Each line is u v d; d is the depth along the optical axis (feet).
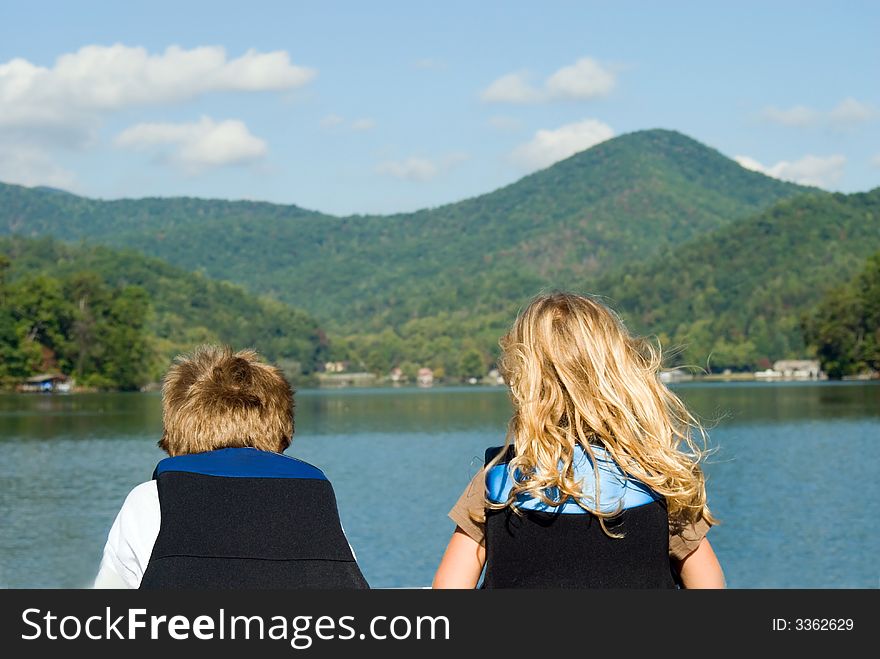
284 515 10.75
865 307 432.66
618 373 9.64
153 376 452.35
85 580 57.67
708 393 363.56
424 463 136.77
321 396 476.95
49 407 311.47
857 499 91.50
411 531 75.97
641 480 9.36
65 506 90.89
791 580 58.29
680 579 10.09
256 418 11.44
